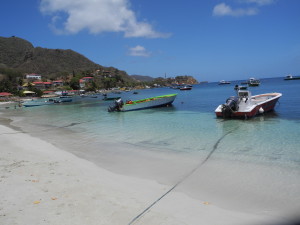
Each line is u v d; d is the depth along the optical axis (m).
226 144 13.69
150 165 10.62
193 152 12.39
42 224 5.51
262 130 17.03
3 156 11.62
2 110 51.16
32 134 19.12
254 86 94.62
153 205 6.71
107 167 10.45
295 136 14.77
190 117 25.08
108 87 182.00
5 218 5.73
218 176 9.05
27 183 7.91
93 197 6.99
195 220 6.02
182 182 8.59
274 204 6.89
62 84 162.25
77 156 12.20
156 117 26.56
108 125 22.59
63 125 23.94
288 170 9.38
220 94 65.25
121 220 5.79
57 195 7.05
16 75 165.25
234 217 6.21
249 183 8.34
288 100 34.44
